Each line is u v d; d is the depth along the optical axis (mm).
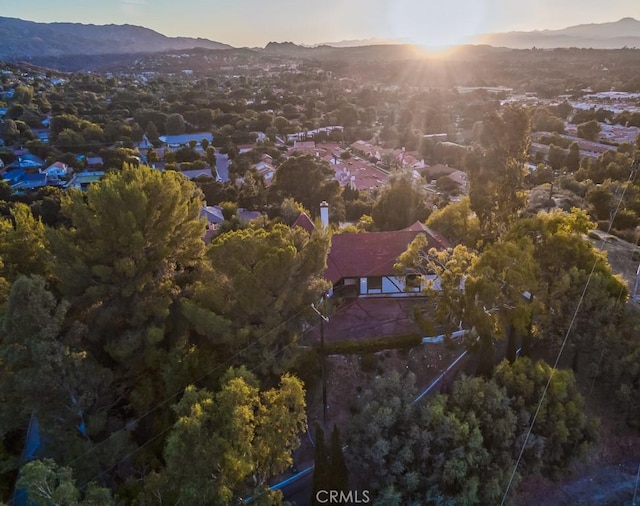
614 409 30156
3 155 116125
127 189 26547
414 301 35188
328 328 31984
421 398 27688
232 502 19562
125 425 26594
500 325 27844
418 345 30250
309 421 27406
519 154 34750
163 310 26234
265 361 25031
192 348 26078
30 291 21688
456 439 23625
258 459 19969
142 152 132125
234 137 145750
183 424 18703
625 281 34125
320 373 28250
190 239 30391
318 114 192500
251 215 68500
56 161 113562
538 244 31562
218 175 111312
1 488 24906
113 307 26516
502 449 24875
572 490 27469
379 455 22844
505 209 35906
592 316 29172
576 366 30781
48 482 17641
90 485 19406
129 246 26484
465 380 25891
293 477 25516
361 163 127562
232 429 18844
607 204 60375
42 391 22391
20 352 21906
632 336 29359
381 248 36594
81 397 23281
